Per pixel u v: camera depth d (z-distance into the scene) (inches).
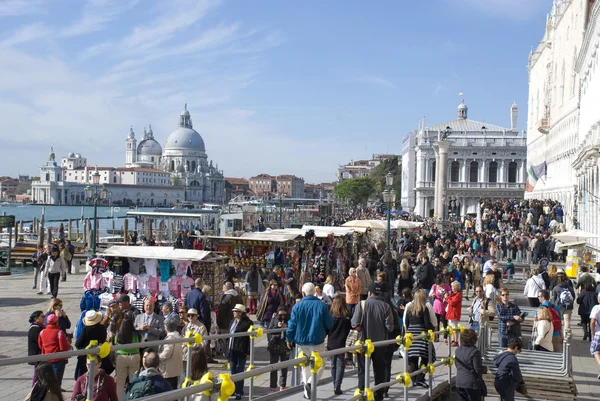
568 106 2987.2
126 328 595.8
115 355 593.3
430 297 1001.5
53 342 608.7
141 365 601.3
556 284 1085.1
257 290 1144.8
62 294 1464.1
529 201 3137.3
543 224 2331.4
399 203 7647.6
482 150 6146.7
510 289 1508.4
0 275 1941.4
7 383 708.7
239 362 671.8
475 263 1427.2
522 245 2030.0
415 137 6781.5
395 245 2298.2
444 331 729.6
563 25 3221.0
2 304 1302.9
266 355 873.5
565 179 3048.7
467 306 1341.0
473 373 582.2
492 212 2856.8
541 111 3973.9
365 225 1836.9
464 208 6171.3
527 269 1787.6
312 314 592.7
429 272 1153.4
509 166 6161.4
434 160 6220.5
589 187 2034.9
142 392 477.1
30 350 627.2
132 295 1033.5
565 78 3105.3
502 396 599.8
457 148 6181.1
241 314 679.7
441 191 4023.1
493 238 2073.1
